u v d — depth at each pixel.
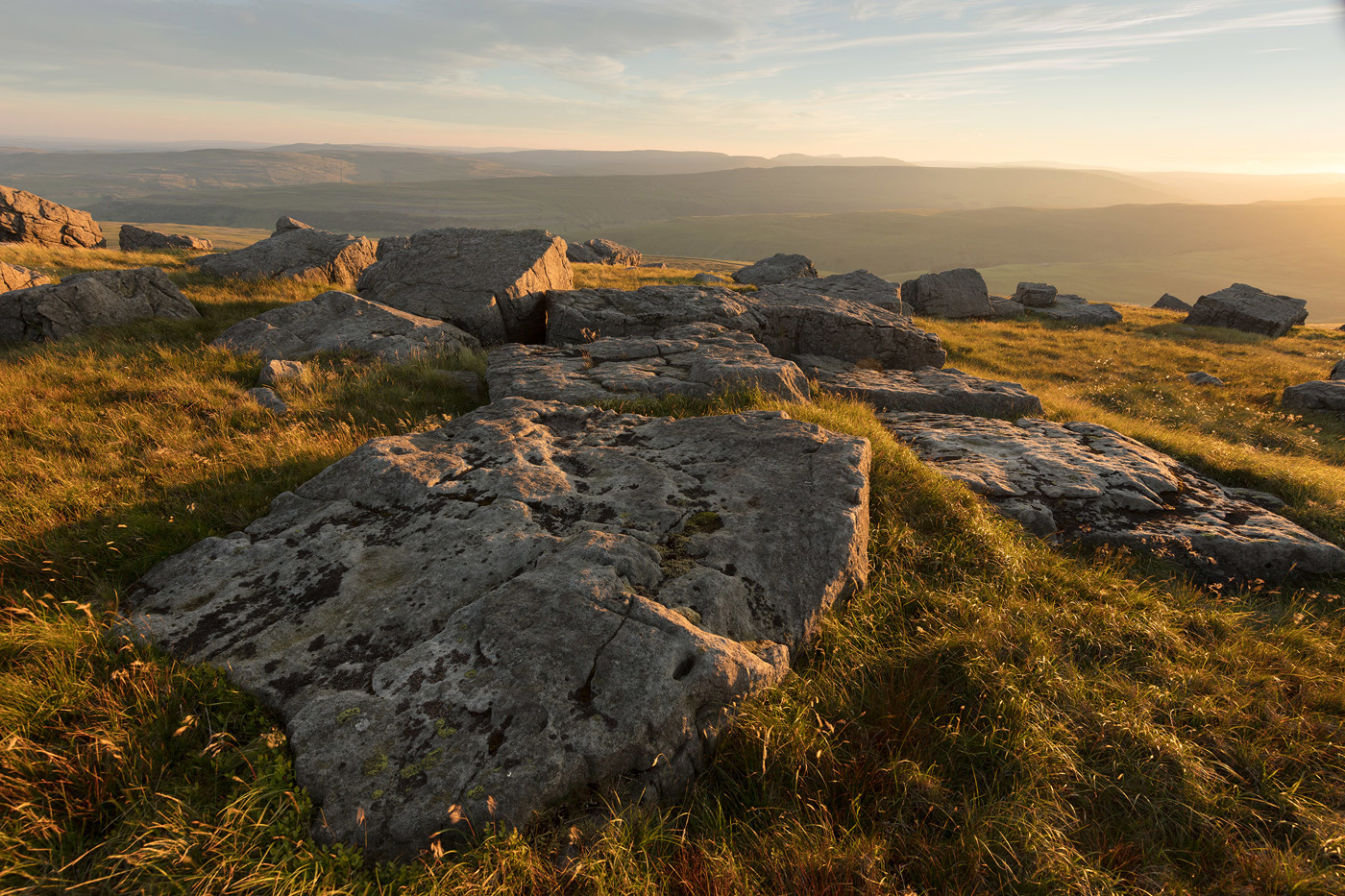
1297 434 15.68
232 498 6.37
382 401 9.53
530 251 16.22
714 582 4.57
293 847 3.00
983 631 4.93
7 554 5.03
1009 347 27.03
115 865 2.84
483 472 6.09
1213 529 7.32
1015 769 3.85
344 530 5.32
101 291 13.27
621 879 2.98
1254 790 3.99
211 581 4.74
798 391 10.35
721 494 5.86
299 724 3.45
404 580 4.66
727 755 3.72
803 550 5.10
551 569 4.46
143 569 5.09
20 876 2.73
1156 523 7.51
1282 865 3.41
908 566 5.93
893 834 3.43
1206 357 26.56
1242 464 10.09
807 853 3.21
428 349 12.20
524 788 3.18
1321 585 6.71
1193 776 3.92
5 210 37.94
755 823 3.45
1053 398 16.61
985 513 7.04
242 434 8.02
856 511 5.52
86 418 8.48
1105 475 8.52
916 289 36.47
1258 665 5.22
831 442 6.67
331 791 3.17
